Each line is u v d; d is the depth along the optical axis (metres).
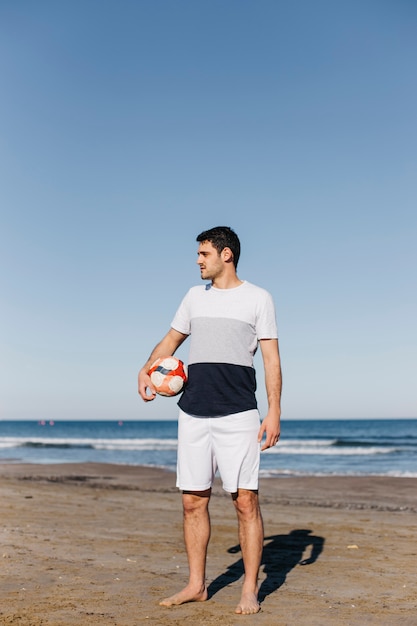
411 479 15.17
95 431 104.94
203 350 3.59
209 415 3.53
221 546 5.60
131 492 11.12
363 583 4.20
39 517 7.24
